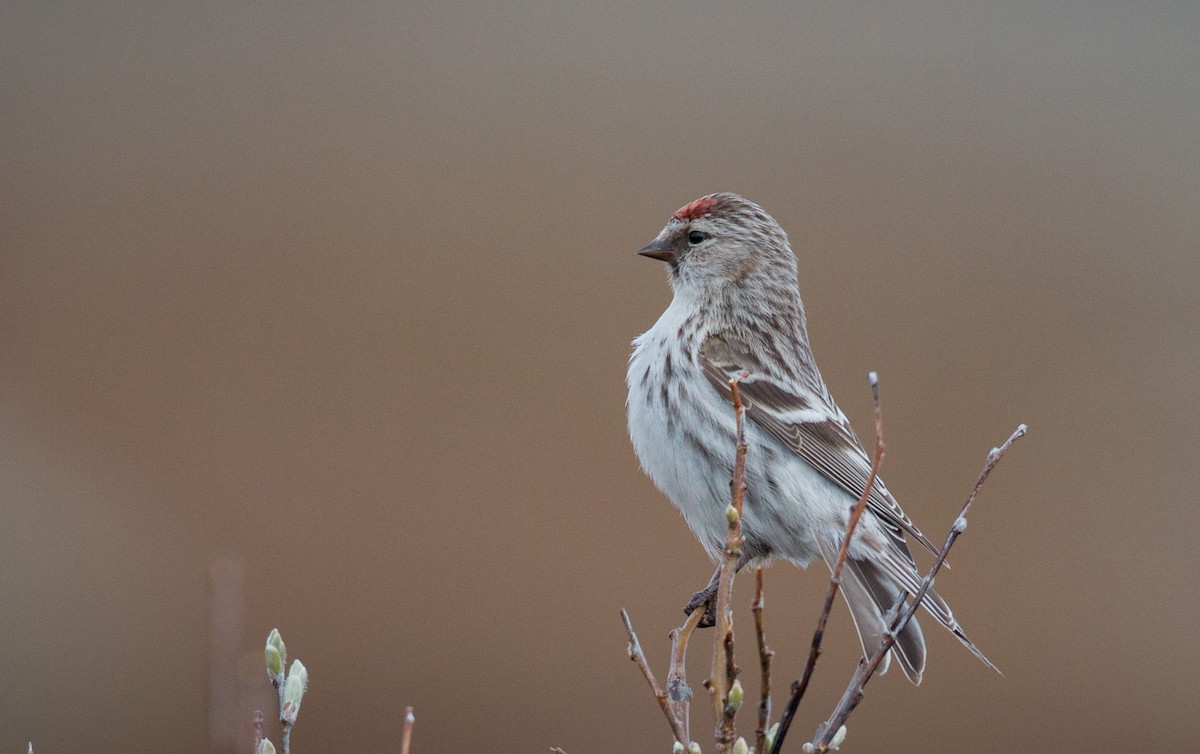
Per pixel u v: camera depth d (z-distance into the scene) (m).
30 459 12.75
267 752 3.95
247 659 4.05
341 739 10.73
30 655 11.18
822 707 10.70
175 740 10.74
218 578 4.07
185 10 20.22
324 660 11.09
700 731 10.40
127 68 19.09
